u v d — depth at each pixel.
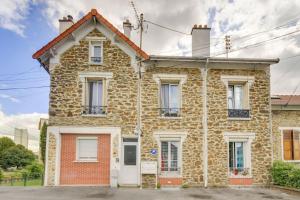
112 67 14.62
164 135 14.41
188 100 14.76
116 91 14.51
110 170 13.98
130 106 14.47
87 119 14.23
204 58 14.64
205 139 14.50
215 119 14.73
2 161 42.69
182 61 14.79
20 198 10.64
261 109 15.02
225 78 15.03
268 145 14.81
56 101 14.21
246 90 15.16
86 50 14.62
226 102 14.89
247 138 14.78
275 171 14.24
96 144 14.29
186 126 14.56
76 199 10.66
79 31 14.70
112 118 14.32
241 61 14.84
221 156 14.48
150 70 14.80
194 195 11.95
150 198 11.13
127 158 14.27
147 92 14.62
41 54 14.12
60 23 15.98
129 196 11.44
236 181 14.41
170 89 15.12
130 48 14.74
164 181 14.12
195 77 14.95
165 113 14.76
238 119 14.80
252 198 11.47
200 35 16.25
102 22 14.43
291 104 15.35
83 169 14.07
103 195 11.53
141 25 16.41
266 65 15.23
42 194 11.53
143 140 14.33
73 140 14.20
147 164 13.79
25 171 31.47
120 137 14.20
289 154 15.29
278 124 15.35
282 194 12.48
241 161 14.87
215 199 11.15
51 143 13.95
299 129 15.40
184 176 14.21
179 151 14.50
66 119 14.12
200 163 14.35
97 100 14.70
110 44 14.74
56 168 13.80
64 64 14.47
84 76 14.45
